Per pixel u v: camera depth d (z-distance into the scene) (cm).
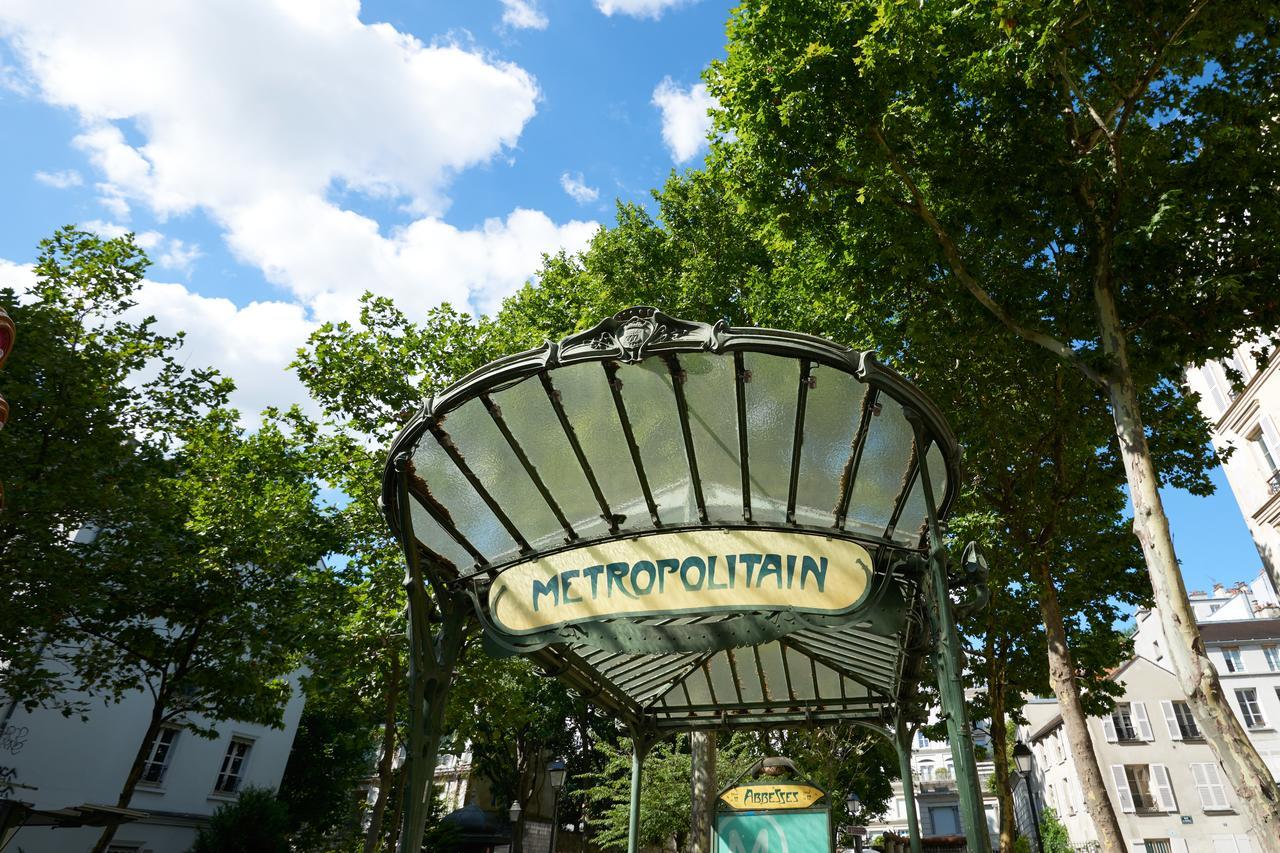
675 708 916
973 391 1398
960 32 1002
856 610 508
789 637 776
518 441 557
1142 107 1136
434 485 576
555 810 1827
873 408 508
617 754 2133
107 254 1519
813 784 854
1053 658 1284
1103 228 1100
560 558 568
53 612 1305
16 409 1301
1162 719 3647
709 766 1480
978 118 1121
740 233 2020
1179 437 1380
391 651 1500
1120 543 1473
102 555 1377
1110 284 1087
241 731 2302
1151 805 3475
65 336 1412
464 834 2820
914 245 1156
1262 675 3962
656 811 2016
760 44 1091
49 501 1238
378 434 1645
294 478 1706
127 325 1545
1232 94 1084
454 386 537
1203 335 1111
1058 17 880
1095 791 1159
